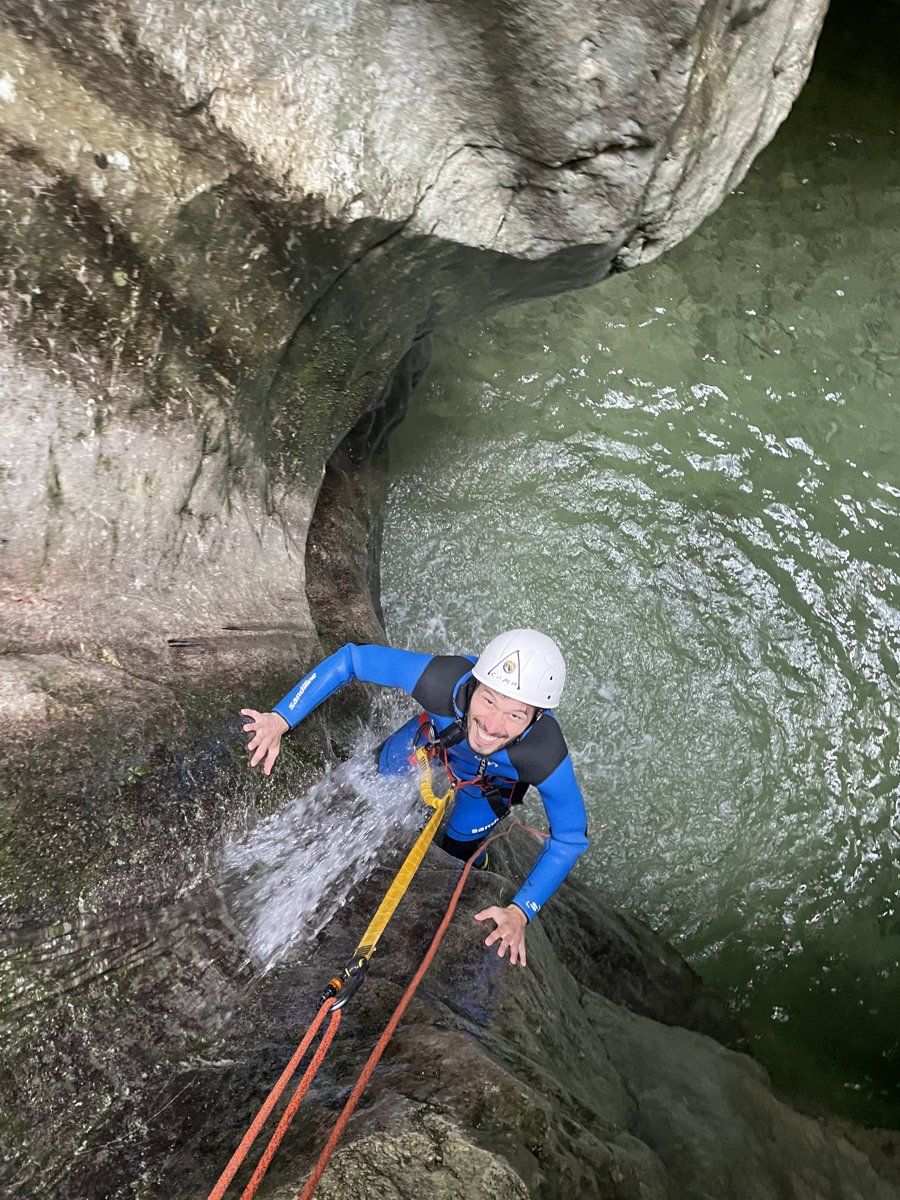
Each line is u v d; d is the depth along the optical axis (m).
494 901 3.35
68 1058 2.33
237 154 2.77
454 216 3.15
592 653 6.79
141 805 2.67
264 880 2.94
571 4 2.67
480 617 6.69
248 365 3.31
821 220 8.22
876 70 8.97
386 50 2.73
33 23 2.42
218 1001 2.64
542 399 7.18
